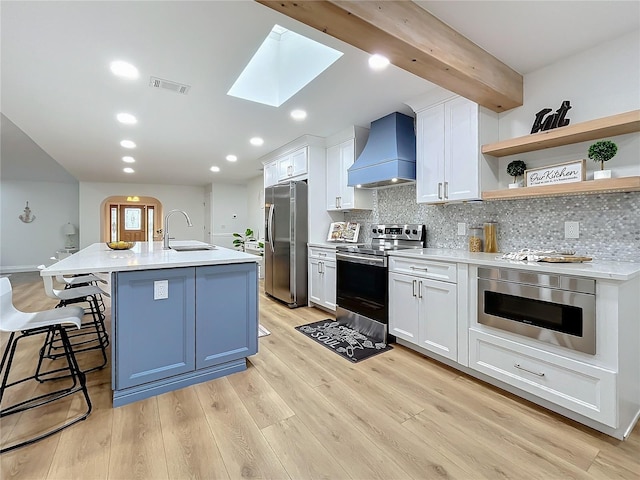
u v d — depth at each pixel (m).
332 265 3.70
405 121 3.25
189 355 2.11
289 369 2.37
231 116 3.24
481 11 1.73
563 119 2.11
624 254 1.95
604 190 1.87
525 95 2.40
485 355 2.10
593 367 1.60
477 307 2.14
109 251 2.90
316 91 2.68
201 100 2.83
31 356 2.57
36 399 1.75
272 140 4.17
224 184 8.09
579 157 2.15
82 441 1.55
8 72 2.31
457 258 2.24
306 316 3.76
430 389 2.07
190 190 8.73
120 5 1.62
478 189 2.44
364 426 1.69
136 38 1.92
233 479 1.33
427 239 3.26
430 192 2.81
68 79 2.42
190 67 2.26
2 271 7.59
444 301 2.35
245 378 2.23
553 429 1.65
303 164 4.16
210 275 2.19
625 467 1.39
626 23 1.82
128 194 7.98
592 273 1.60
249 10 1.68
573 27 1.86
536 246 2.38
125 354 1.89
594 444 1.54
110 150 4.61
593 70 2.06
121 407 1.86
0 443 1.52
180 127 3.58
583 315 1.64
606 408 1.56
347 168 3.78
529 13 1.73
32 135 3.84
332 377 2.25
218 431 1.64
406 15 1.64
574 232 2.17
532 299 1.85
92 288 2.58
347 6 1.42
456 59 1.89
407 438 1.59
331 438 1.59
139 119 3.30
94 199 7.62
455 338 2.28
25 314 1.85
